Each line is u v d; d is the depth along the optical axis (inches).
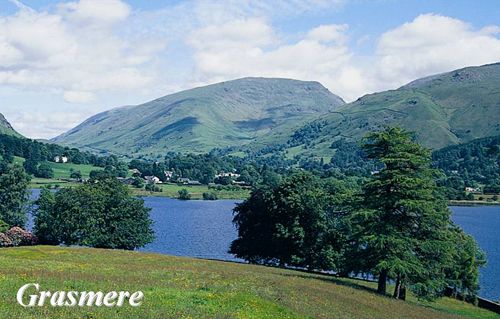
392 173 1672.0
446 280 2202.3
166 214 6574.8
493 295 2706.7
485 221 6176.2
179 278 1249.4
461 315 1822.1
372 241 1563.7
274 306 973.2
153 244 4050.2
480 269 3415.4
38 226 3110.2
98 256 2054.6
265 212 2618.1
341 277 2342.5
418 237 1676.9
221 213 6761.8
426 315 1405.0
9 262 1352.1
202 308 837.8
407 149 1708.9
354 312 1130.0
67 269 1286.9
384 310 1283.2
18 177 3366.1
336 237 2347.4
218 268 1884.8
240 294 1032.8
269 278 1455.5
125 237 2913.4
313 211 2379.4
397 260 1557.6
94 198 2874.0
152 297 880.3
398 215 1710.1
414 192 1631.4
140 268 1485.0
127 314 712.4
